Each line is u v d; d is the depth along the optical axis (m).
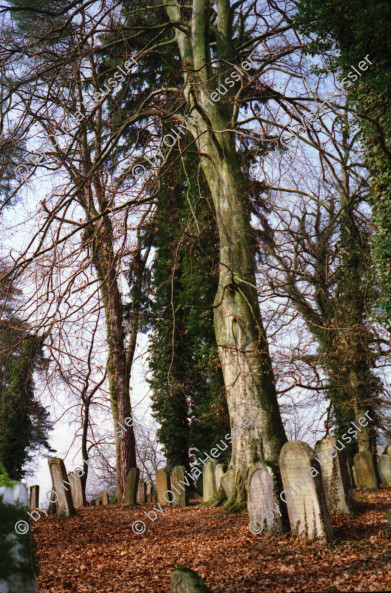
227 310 12.88
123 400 21.55
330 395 20.66
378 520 9.04
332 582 5.93
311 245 16.48
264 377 12.23
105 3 16.02
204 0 14.70
